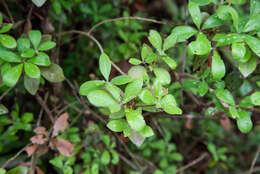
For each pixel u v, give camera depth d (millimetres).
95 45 785
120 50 681
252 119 576
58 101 687
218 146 981
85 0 791
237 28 502
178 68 711
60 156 642
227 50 604
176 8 1029
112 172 773
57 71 542
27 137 695
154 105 500
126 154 798
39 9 615
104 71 498
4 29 530
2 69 519
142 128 470
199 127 860
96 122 697
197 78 600
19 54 523
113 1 812
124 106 490
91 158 703
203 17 580
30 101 714
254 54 527
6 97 655
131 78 514
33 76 504
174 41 518
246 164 1052
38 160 664
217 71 499
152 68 523
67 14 771
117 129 490
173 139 930
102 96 476
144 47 529
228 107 540
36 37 536
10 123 656
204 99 677
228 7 504
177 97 718
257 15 506
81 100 680
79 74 830
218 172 1002
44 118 672
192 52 499
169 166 832
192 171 938
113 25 778
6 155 675
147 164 819
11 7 644
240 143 1022
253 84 614
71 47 814
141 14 854
